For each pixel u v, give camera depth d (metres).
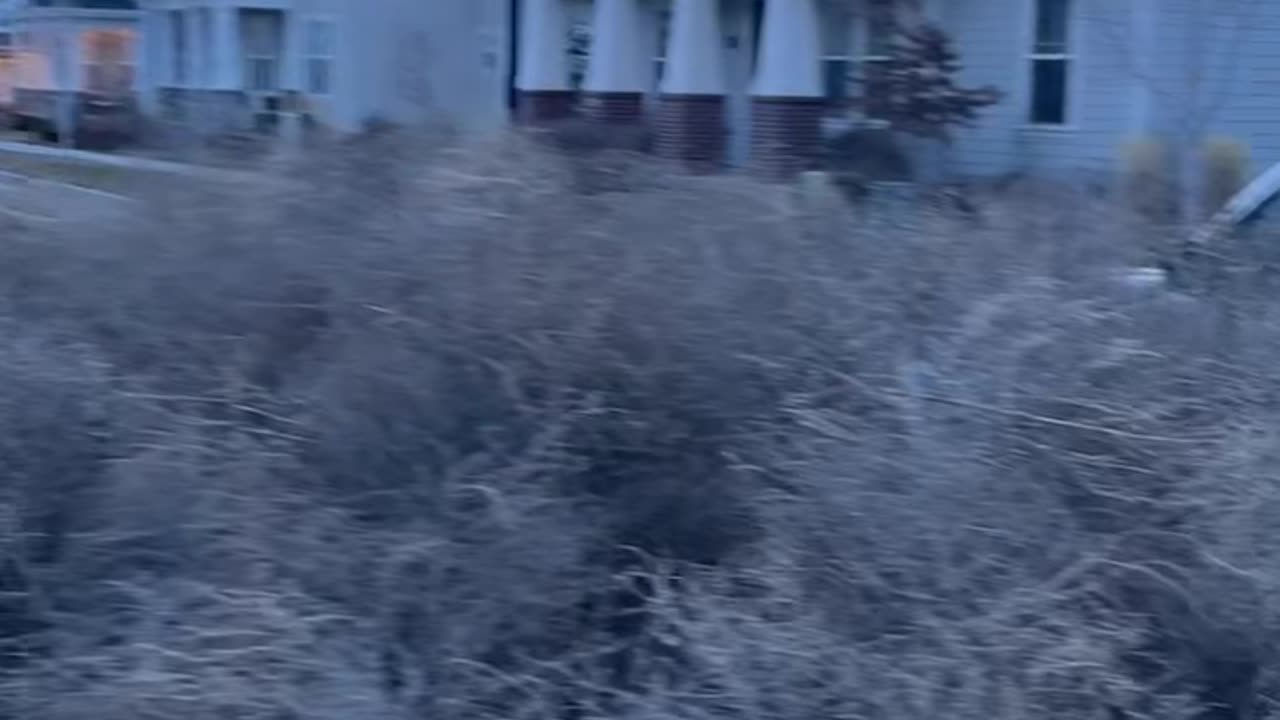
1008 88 21.84
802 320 6.23
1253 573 5.51
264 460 5.77
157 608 5.17
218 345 6.28
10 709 4.98
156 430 5.84
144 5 37.34
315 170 6.60
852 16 22.36
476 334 5.98
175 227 6.47
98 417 5.81
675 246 6.18
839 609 5.41
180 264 6.38
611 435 5.95
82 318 6.39
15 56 38.75
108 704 4.89
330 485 5.80
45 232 6.63
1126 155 18.41
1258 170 20.19
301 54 31.55
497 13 28.11
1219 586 5.55
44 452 5.62
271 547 5.43
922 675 5.19
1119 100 20.50
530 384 5.97
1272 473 5.64
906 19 21.48
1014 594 5.42
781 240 6.39
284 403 6.10
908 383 6.09
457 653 5.37
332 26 29.38
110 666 5.04
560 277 6.06
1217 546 5.61
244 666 5.03
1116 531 5.76
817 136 22.16
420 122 7.53
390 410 5.89
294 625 5.14
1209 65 19.25
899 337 6.30
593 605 5.61
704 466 5.94
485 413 5.91
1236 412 6.07
